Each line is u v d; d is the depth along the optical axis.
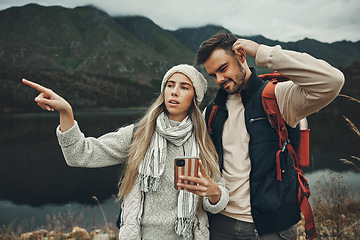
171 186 1.58
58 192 15.36
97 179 18.64
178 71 1.63
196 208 1.62
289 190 1.57
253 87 1.69
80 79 146.88
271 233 1.58
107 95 141.25
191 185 1.33
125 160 1.68
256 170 1.61
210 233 1.82
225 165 1.78
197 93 1.68
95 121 70.06
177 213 1.53
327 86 1.29
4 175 21.03
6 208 12.23
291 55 1.36
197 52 1.69
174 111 1.62
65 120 1.44
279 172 1.55
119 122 66.19
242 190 1.68
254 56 1.50
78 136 1.48
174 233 1.56
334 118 55.28
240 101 1.79
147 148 1.61
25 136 49.19
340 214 3.32
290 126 1.60
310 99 1.38
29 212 11.38
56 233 4.70
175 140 1.61
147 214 1.55
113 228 5.41
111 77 169.00
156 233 1.55
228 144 1.78
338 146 24.08
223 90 1.80
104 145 1.57
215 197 1.52
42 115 113.19
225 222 1.74
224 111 1.83
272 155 1.61
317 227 3.08
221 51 1.61
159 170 1.54
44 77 123.88
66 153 1.47
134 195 1.57
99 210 10.20
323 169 14.15
